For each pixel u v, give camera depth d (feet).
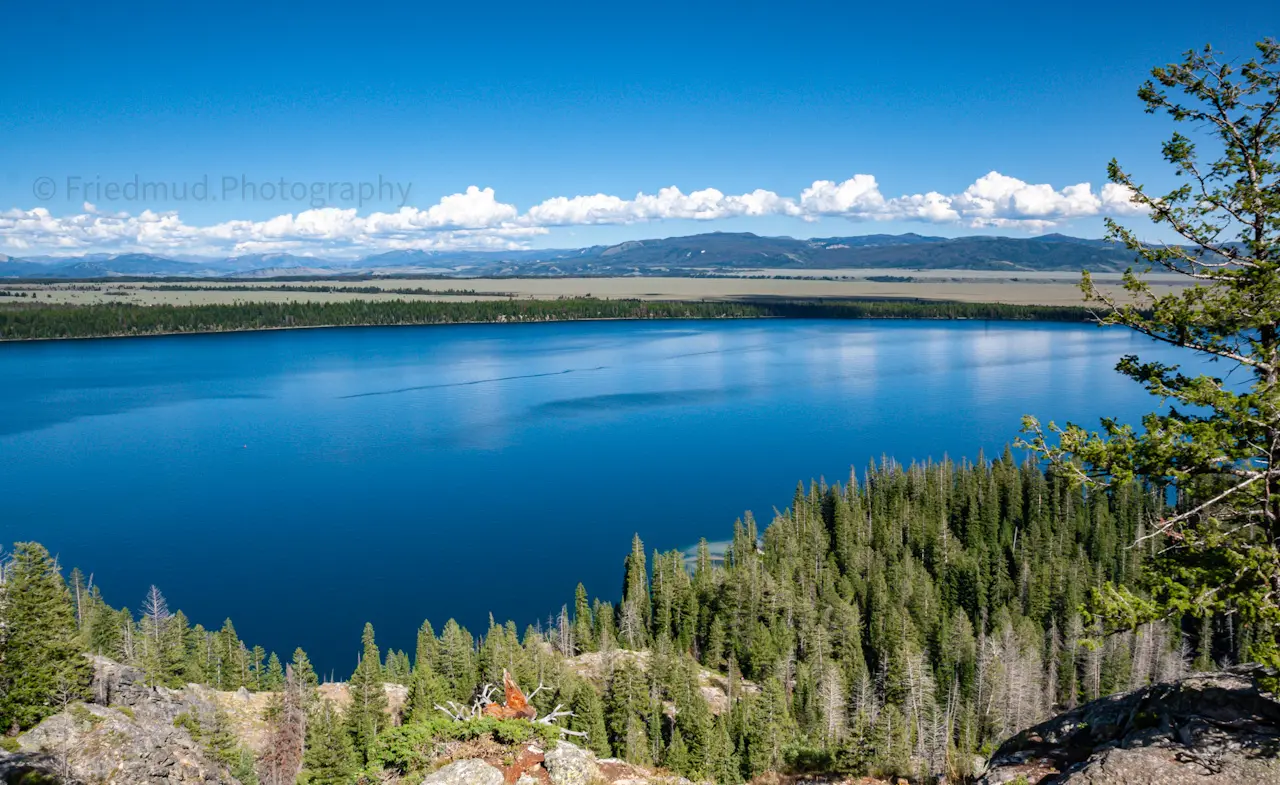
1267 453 93.40
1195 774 89.10
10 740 165.48
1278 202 93.40
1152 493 554.87
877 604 451.53
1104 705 111.65
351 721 276.00
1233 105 97.60
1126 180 103.40
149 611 495.82
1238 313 96.84
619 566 588.91
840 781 161.89
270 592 543.80
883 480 635.66
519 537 638.53
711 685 391.24
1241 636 394.11
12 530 635.66
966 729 336.49
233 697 281.33
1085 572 482.69
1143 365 107.34
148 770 174.29
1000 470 620.90
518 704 135.85
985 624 460.96
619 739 289.94
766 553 526.16
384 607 526.57
